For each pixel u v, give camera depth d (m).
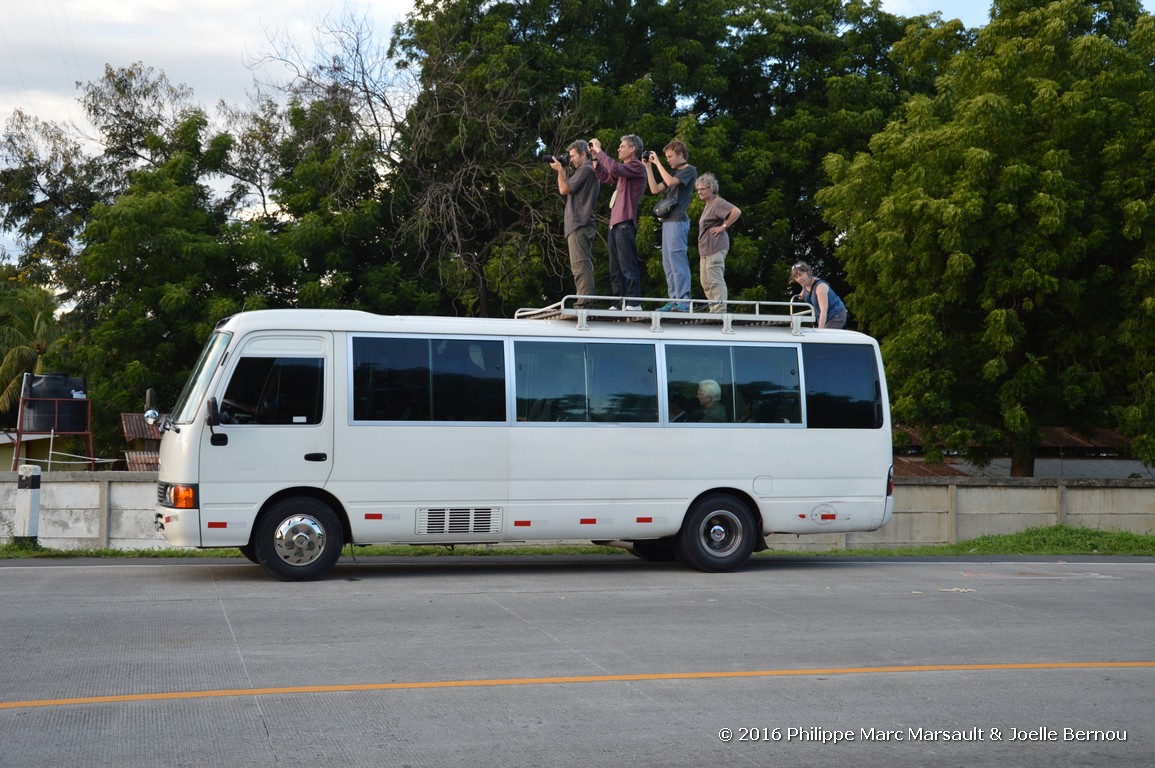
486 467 12.36
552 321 13.03
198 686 7.06
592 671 7.65
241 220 28.17
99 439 26.36
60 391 19.98
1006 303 21.92
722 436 13.24
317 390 11.86
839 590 11.76
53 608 9.83
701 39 28.70
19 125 34.22
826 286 14.78
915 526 18.58
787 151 27.66
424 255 27.48
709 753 5.84
